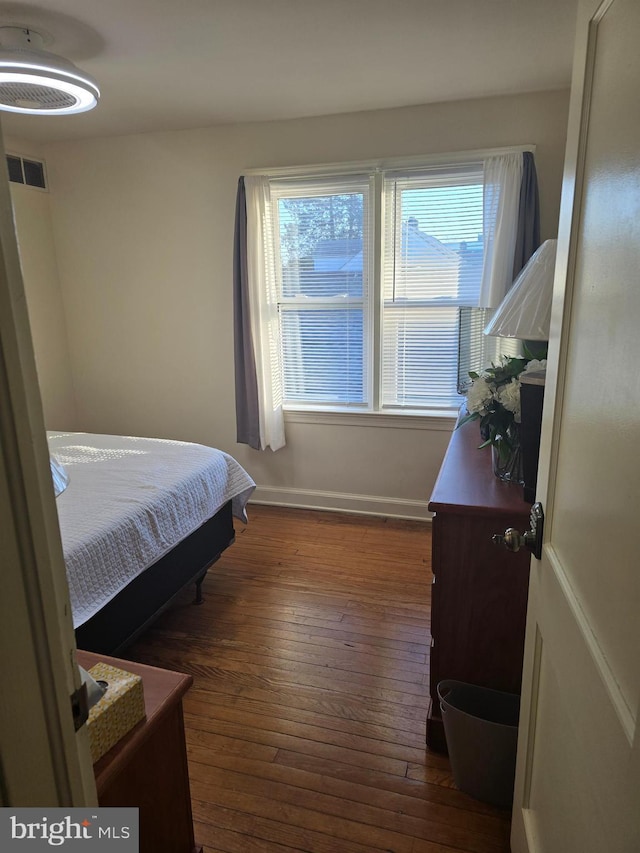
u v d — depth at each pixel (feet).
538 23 6.88
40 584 1.89
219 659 7.32
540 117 9.44
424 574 9.45
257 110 10.03
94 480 7.56
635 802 2.03
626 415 2.28
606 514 2.48
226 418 12.57
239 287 11.25
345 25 6.85
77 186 12.19
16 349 1.75
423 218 10.50
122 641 6.49
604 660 2.43
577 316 3.03
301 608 8.48
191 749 5.87
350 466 11.98
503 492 5.45
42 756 1.97
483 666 5.53
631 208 2.27
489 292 10.05
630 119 2.30
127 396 13.17
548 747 3.48
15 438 1.76
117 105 9.65
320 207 10.93
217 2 6.24
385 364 11.43
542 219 9.84
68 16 6.52
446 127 9.86
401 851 4.78
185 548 7.89
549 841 3.38
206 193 11.41
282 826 5.01
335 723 6.20
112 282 12.55
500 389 5.59
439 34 7.15
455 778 5.30
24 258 11.93
